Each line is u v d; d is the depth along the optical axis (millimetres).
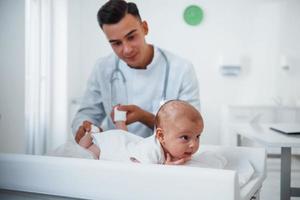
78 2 3541
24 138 2631
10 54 2492
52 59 3518
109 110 2566
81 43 3600
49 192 1316
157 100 2531
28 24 3049
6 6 2453
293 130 2449
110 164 1230
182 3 4035
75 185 1272
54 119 3531
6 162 1363
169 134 1490
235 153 1806
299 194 2227
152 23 3934
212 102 4266
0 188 1391
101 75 2602
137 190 1184
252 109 3949
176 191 1136
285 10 4270
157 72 2541
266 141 2064
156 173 1156
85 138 1812
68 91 3570
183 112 1489
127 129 2535
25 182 1347
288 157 2182
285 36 4277
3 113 2432
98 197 1241
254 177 1675
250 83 4320
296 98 4285
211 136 4266
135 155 1504
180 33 4062
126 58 2520
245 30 4230
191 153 1525
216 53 4203
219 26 4188
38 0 3205
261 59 4297
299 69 4285
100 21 2500
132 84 2535
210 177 1093
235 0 4203
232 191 1070
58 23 3539
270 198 2658
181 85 2559
